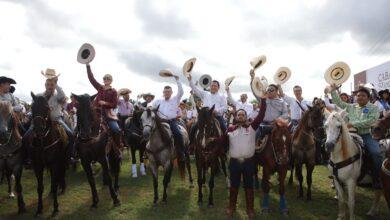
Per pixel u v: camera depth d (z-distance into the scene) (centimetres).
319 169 1036
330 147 532
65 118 913
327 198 754
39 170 650
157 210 689
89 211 683
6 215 664
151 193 805
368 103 597
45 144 628
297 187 841
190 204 725
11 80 725
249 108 1216
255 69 704
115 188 784
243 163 604
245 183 613
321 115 700
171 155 735
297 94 936
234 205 639
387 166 496
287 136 621
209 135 662
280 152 613
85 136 653
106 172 707
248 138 602
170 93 796
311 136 720
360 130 600
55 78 654
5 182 908
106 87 785
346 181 563
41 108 606
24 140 673
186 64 816
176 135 766
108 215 662
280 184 643
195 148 714
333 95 648
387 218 632
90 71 777
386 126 503
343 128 552
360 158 570
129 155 1348
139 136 921
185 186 868
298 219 633
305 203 720
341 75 641
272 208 689
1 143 607
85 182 904
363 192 793
